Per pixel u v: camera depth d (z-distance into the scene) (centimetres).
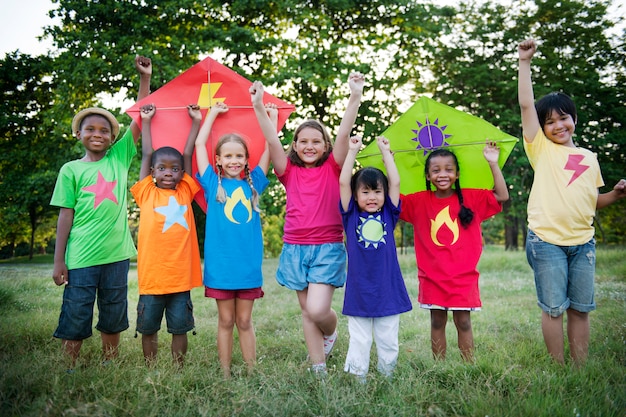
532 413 239
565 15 1920
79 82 1366
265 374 300
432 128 383
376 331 318
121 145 390
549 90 1789
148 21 1392
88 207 350
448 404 256
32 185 1719
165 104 386
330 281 331
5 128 1975
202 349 377
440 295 342
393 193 328
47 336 413
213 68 390
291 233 345
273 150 353
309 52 1387
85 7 1398
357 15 1650
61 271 347
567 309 347
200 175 351
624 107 1831
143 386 273
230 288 326
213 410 251
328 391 264
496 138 366
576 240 331
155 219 333
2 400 254
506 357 334
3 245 3403
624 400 254
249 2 1455
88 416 230
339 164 356
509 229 2270
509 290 746
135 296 716
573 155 342
